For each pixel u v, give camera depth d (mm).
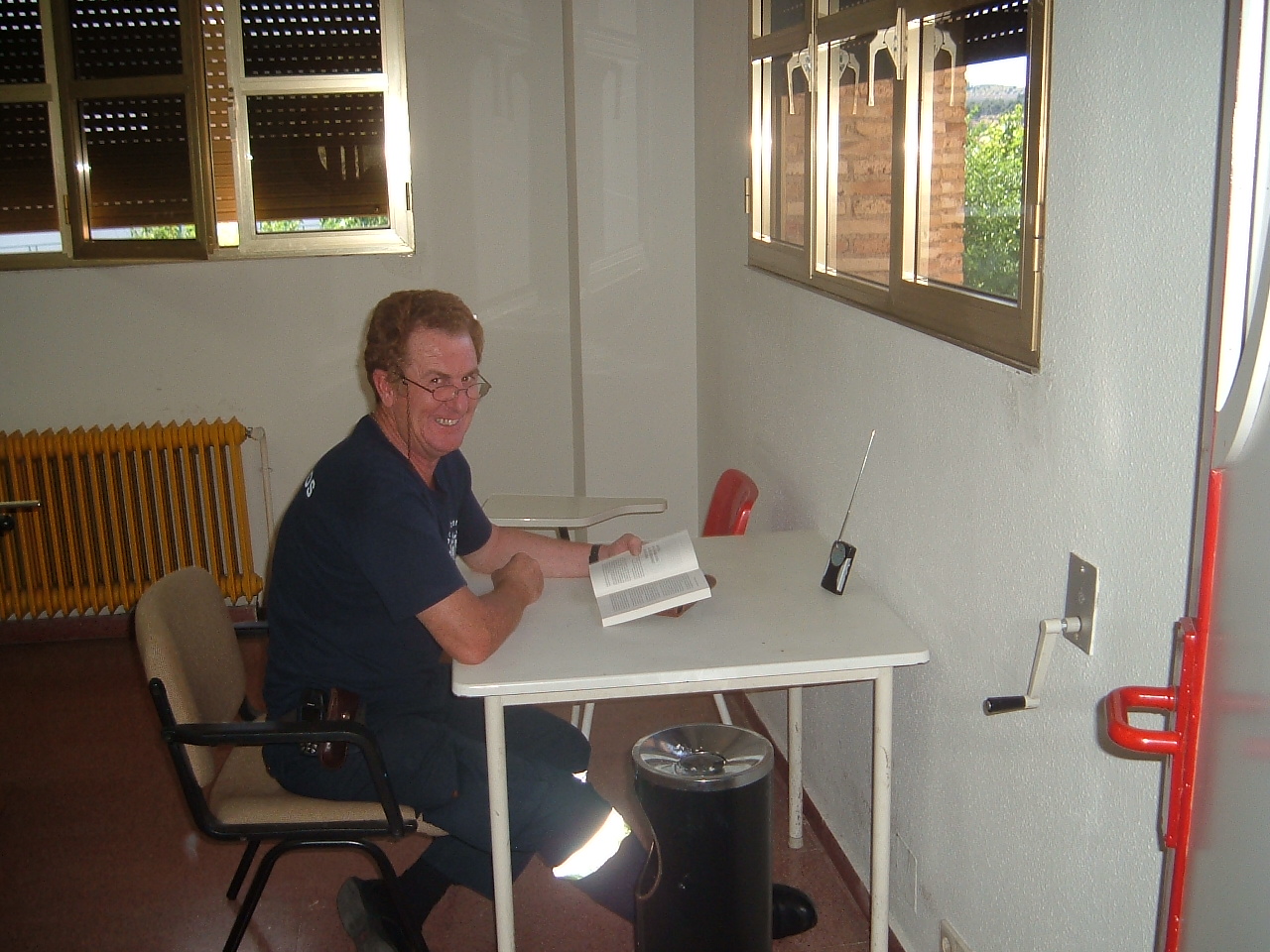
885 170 2104
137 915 2389
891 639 1850
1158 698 1043
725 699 3164
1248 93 878
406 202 3895
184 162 3766
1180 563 1238
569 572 2215
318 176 3869
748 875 1837
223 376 3934
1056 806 1539
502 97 3859
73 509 3824
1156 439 1268
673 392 3865
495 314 4020
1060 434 1475
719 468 3510
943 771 1922
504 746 1788
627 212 3723
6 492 3760
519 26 3818
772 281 2820
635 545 2195
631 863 1914
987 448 1685
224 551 3902
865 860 2342
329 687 1953
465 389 1901
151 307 3861
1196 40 1164
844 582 2055
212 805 1919
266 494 3898
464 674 1747
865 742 2303
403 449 1950
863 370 2188
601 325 3795
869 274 2242
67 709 3424
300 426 3996
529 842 1878
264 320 3912
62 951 2270
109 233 3812
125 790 2924
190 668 1936
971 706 1787
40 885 2504
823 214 2471
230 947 1978
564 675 1732
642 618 1969
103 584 3855
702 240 3629
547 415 4121
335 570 1901
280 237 3865
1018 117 1590
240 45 3742
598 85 3629
